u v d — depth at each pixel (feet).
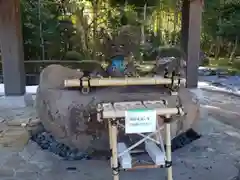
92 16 27.58
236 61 26.68
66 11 25.90
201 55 27.55
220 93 18.21
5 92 16.47
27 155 8.99
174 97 8.29
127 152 6.32
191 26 16.90
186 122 9.32
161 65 8.84
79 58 23.89
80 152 8.85
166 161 6.29
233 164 8.40
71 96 8.41
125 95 8.20
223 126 11.91
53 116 8.61
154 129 5.88
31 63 21.38
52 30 23.73
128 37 21.57
